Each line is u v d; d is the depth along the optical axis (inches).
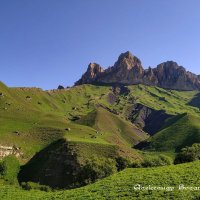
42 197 2251.5
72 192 2185.0
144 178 2140.7
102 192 1989.4
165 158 5462.6
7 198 2388.0
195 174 2070.6
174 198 1684.3
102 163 5585.6
